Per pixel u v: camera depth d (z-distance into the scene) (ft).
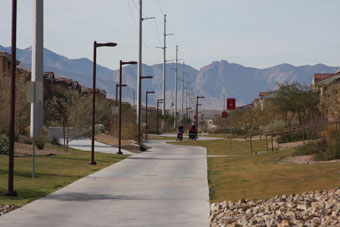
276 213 38.55
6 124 114.62
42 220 37.55
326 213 36.60
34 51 144.66
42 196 50.34
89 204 45.83
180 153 135.33
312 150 86.94
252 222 35.35
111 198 49.90
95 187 58.85
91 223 36.65
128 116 235.61
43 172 73.26
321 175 59.98
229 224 35.76
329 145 82.74
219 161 100.07
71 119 140.05
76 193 53.26
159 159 109.29
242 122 263.08
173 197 50.96
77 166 86.28
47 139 132.98
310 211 37.81
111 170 81.92
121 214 40.65
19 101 119.96
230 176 69.92
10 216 39.09
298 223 34.37
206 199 49.65
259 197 48.16
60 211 41.78
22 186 56.49
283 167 73.72
